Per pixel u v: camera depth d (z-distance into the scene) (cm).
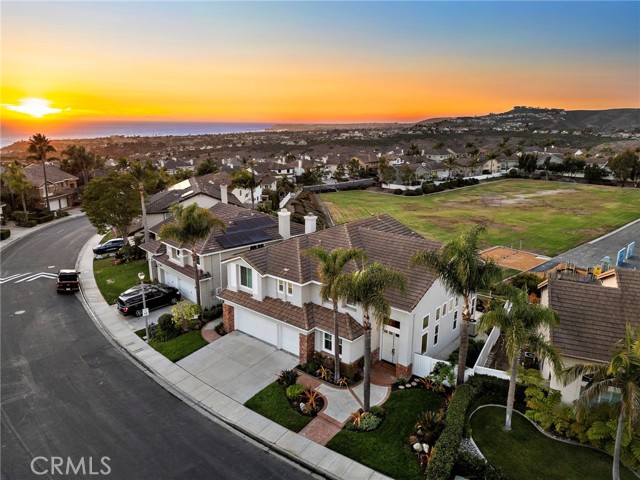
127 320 3117
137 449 1820
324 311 2502
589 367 1541
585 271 3906
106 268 4300
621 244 5566
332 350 2444
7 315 3180
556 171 12619
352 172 13112
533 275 3669
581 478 1593
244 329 2847
